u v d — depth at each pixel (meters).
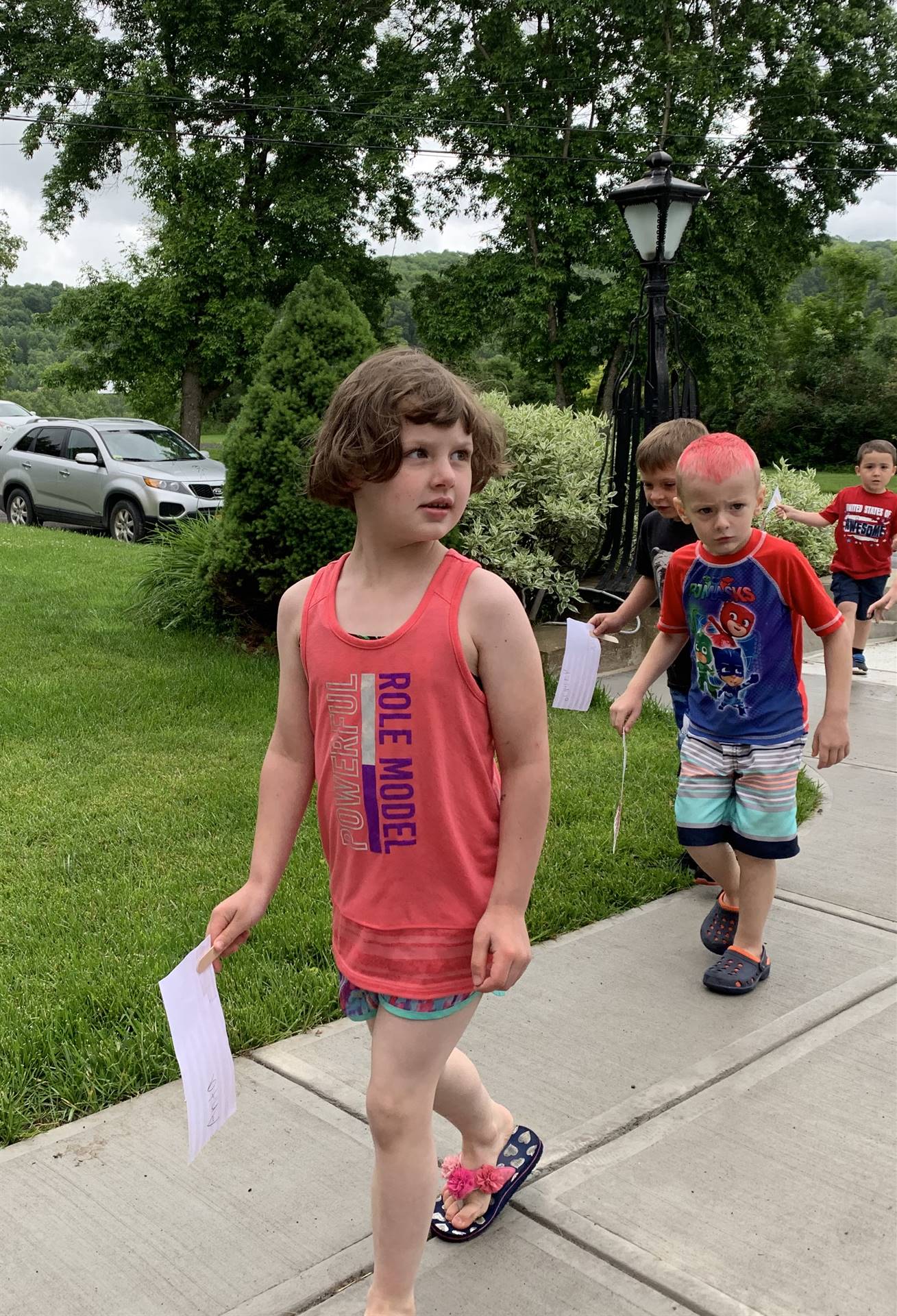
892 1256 2.21
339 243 28.09
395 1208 1.85
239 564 6.79
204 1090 1.77
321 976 3.26
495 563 7.22
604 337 26.67
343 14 27.97
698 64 25.80
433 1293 2.12
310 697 1.88
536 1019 3.13
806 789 5.17
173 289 26.72
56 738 5.57
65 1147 2.55
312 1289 2.12
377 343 6.96
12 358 53.91
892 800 5.16
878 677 7.89
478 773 1.81
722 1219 2.31
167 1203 2.36
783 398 43.69
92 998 3.07
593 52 27.14
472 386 2.06
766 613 3.09
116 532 14.50
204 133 27.38
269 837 1.98
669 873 4.12
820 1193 2.39
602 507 7.73
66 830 4.41
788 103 26.92
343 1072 2.85
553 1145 2.55
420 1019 1.82
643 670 3.46
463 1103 2.17
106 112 27.27
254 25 26.23
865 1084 2.81
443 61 28.17
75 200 28.98
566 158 26.61
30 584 9.62
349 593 1.84
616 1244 2.24
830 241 29.72
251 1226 2.29
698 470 3.01
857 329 46.66
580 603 7.95
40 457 15.61
